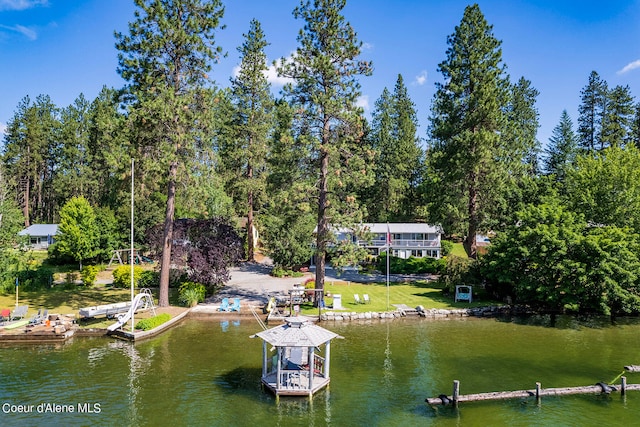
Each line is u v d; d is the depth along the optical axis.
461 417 16.20
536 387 18.00
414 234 58.47
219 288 39.69
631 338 26.83
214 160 32.44
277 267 47.19
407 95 82.44
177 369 20.72
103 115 68.62
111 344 24.58
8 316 27.41
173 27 30.34
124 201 53.94
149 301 31.81
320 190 32.75
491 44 45.00
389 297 36.88
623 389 18.39
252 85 55.19
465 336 27.11
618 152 41.16
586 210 38.06
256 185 54.62
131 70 30.38
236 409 16.59
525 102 72.06
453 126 45.16
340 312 31.59
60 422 15.48
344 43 31.81
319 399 17.59
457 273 36.34
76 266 51.78
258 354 22.98
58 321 27.06
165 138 30.72
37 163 77.69
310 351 17.84
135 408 16.59
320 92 31.95
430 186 48.09
